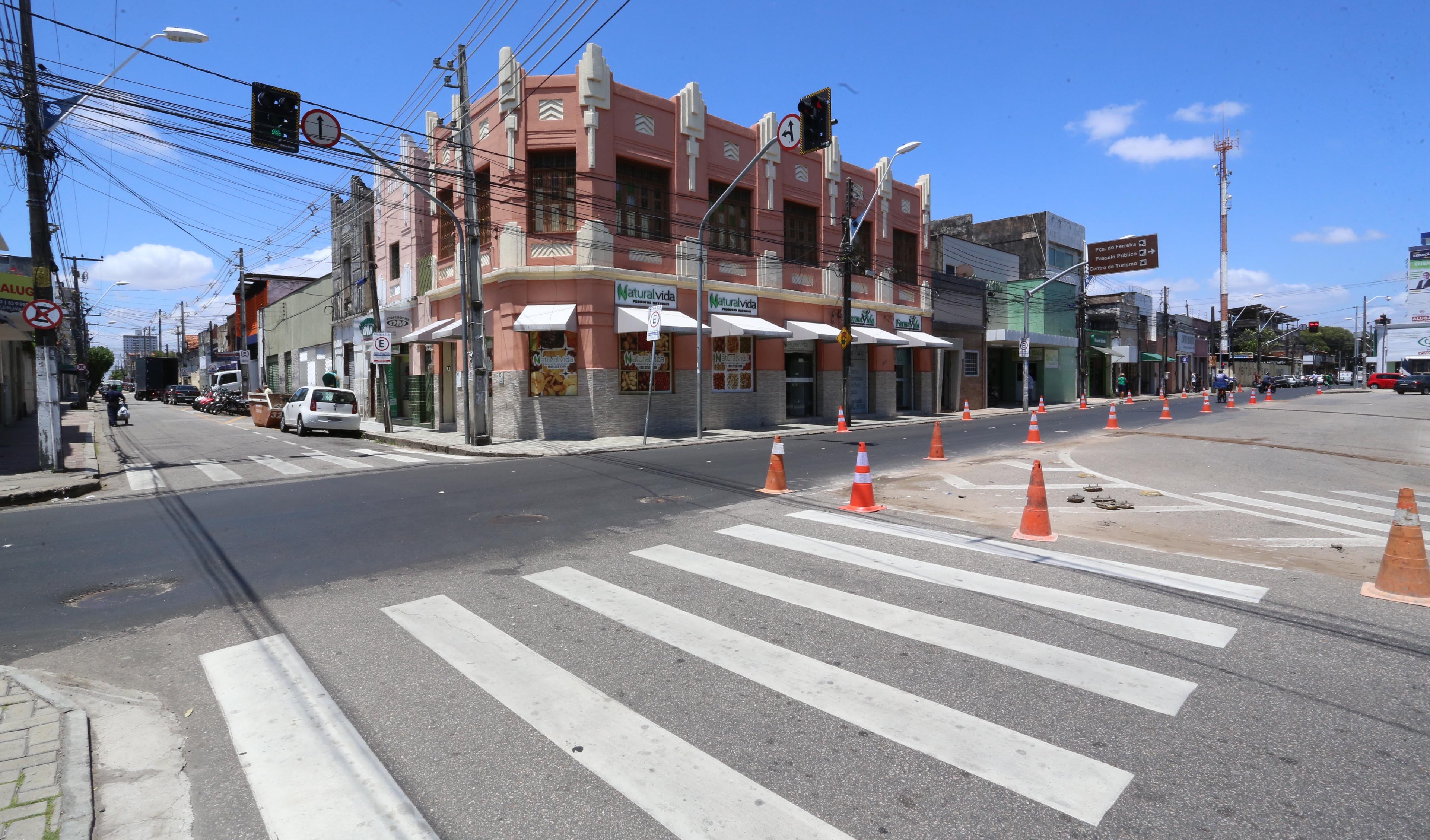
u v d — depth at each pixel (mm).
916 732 3486
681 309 21141
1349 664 4191
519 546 7301
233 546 7480
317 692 4027
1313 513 8914
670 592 5680
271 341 46875
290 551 7227
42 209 13562
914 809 2883
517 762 3279
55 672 4402
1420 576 5340
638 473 12531
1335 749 3275
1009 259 40938
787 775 3139
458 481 11945
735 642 4641
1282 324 104750
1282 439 17688
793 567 6355
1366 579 5945
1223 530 7918
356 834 2805
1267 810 2830
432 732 3564
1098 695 3832
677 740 3449
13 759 3312
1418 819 2762
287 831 2832
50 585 6160
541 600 5547
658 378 20938
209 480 12977
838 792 3008
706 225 20797
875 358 28422
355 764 3293
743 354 23016
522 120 19109
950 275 33438
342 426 22906
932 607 5246
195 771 3283
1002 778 3088
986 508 9164
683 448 17281
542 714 3721
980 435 19641
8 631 5078
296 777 3213
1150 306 59812
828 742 3402
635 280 20047
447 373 24109
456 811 2930
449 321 21922
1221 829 2723
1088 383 49562
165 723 3723
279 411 27422
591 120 18906
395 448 19266
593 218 19141
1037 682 3992
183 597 5801
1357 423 22219
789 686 3994
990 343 36219
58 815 2896
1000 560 6543
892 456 14844
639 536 7695
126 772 3279
